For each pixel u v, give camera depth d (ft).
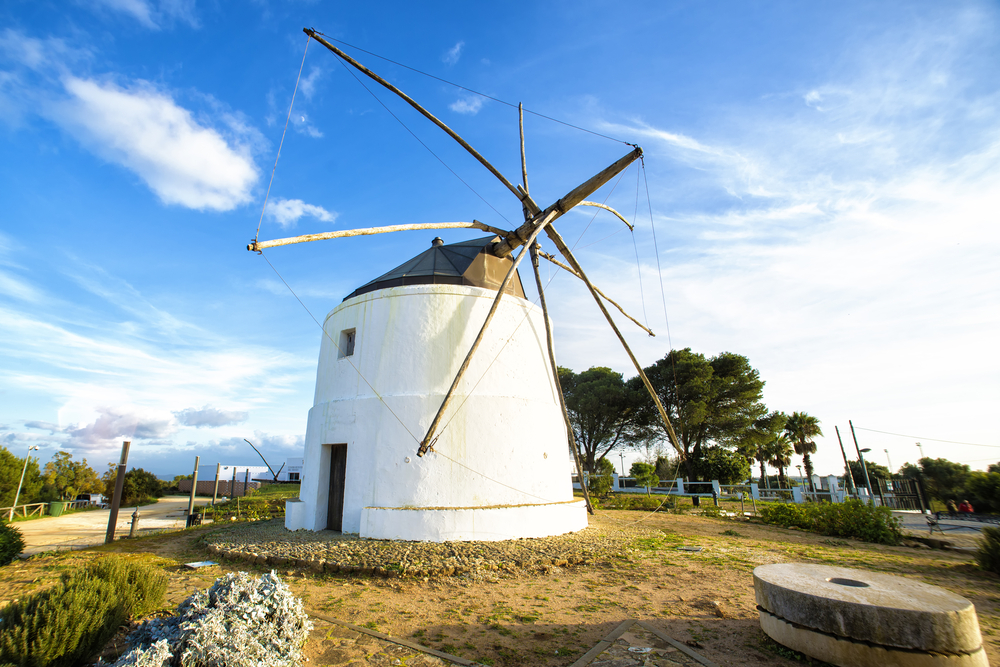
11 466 104.53
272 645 15.02
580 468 48.01
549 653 16.47
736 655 16.10
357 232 34.04
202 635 13.76
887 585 16.51
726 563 29.14
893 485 103.09
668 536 38.93
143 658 12.57
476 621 19.52
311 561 27.27
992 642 17.43
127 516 97.66
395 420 35.42
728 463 92.32
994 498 83.41
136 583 19.57
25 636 13.05
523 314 40.78
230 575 16.96
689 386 107.04
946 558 32.76
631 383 127.85
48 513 100.42
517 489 35.88
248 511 67.87
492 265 44.45
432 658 16.15
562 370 142.00
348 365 39.14
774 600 16.57
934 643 13.48
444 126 35.58
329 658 16.20
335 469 39.06
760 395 107.04
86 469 166.20
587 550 30.17
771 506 50.72
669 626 18.78
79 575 16.75
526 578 25.68
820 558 31.63
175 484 195.31
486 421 35.91
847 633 14.44
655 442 125.39
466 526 31.76
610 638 17.60
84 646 14.26
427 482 33.81
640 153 33.53
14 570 29.12
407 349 37.06
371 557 27.55
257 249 28.17
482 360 37.32
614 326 43.34
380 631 18.45
